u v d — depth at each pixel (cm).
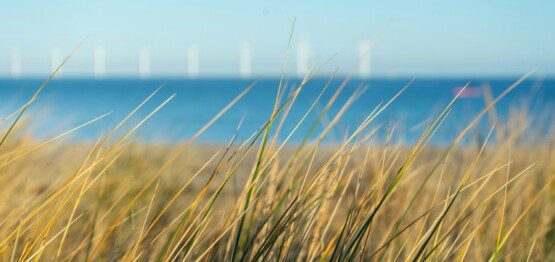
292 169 237
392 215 285
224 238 225
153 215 321
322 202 217
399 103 5588
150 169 432
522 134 402
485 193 319
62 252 272
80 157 430
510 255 277
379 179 226
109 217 321
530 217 320
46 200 204
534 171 362
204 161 605
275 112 197
